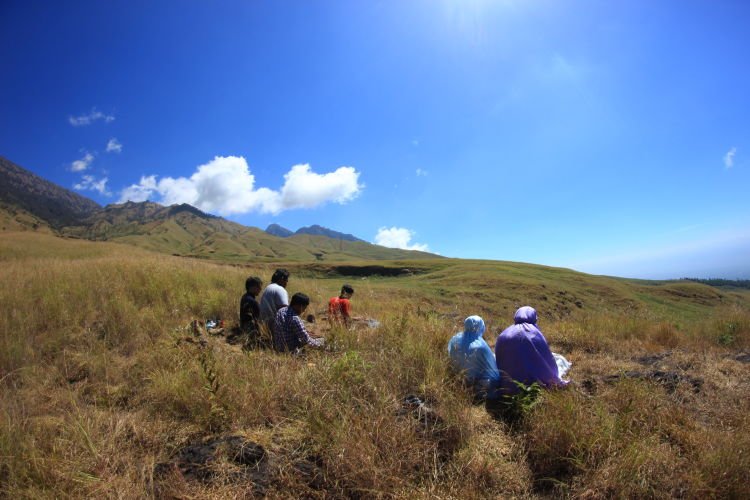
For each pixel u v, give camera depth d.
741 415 3.58
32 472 2.76
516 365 4.15
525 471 3.02
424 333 5.38
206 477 2.88
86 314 6.52
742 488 2.66
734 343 6.98
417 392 3.95
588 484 2.76
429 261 62.94
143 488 2.72
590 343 6.60
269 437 3.22
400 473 2.83
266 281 12.11
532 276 47.56
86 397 4.09
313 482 2.82
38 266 11.45
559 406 3.36
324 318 8.51
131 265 10.94
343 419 3.20
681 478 2.81
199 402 3.61
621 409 3.59
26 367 4.52
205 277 10.44
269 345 5.55
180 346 4.91
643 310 9.58
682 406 3.84
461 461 3.03
